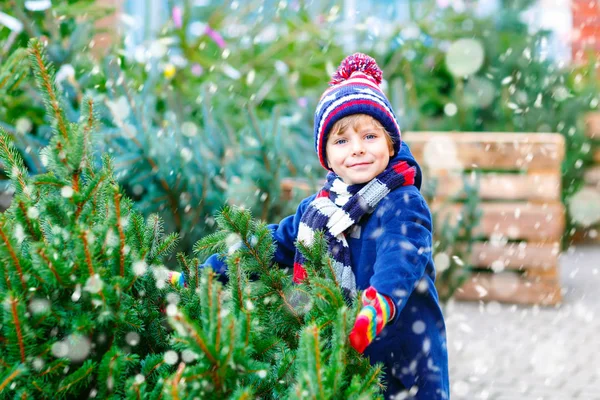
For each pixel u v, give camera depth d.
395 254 1.93
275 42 7.03
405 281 1.86
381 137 2.17
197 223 3.63
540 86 8.43
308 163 4.86
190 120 4.89
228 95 6.04
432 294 2.18
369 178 2.16
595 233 9.01
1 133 1.95
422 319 2.15
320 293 1.68
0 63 4.11
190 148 3.85
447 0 8.05
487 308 5.71
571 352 4.45
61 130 1.81
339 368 1.46
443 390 2.15
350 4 8.53
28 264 1.58
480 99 8.42
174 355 1.57
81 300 1.62
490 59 8.70
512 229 5.95
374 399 1.56
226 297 1.79
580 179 8.69
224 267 2.10
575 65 9.77
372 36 7.38
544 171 5.96
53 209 1.70
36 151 3.61
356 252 2.15
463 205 5.50
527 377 3.98
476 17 9.14
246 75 6.54
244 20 7.19
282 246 2.32
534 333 4.91
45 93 1.86
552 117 8.37
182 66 5.69
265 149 3.94
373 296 1.81
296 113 5.40
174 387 1.37
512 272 5.95
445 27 8.40
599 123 8.73
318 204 2.20
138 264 1.71
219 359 1.45
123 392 1.58
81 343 1.58
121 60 5.17
